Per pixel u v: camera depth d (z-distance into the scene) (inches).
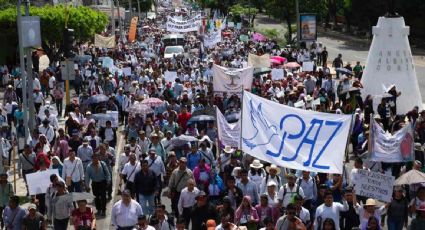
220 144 737.0
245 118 546.0
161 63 1790.1
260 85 1233.4
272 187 549.0
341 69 1505.9
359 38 3560.5
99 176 688.4
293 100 1062.4
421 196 565.3
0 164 732.7
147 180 620.4
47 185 609.3
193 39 2746.1
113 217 545.6
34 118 922.1
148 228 497.0
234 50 2113.7
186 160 636.1
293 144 530.6
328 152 525.7
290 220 479.5
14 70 1573.6
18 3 863.7
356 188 558.3
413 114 981.8
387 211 562.9
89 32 1972.2
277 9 3058.6
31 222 543.8
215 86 1076.5
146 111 961.5
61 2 2662.4
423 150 801.6
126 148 721.6
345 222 526.3
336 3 3907.5
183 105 973.8
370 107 1070.4
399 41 1327.5
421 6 3125.0
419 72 2187.5
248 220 505.4
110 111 966.4
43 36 1787.6
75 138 778.8
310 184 568.4
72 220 541.0
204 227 529.0
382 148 651.5
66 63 1029.8
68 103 1067.3
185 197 572.4
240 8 4466.0
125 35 3245.6
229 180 569.9
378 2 3272.6
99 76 1317.7
